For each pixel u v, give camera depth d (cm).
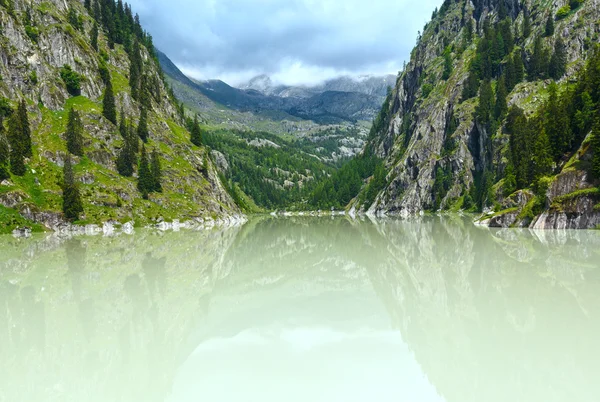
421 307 2612
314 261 5041
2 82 9806
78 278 3688
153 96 16388
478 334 1988
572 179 7269
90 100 12075
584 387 1395
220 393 1441
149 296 3075
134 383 1549
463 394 1380
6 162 8619
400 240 6925
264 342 2039
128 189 10606
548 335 1920
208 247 6438
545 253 4525
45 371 1672
